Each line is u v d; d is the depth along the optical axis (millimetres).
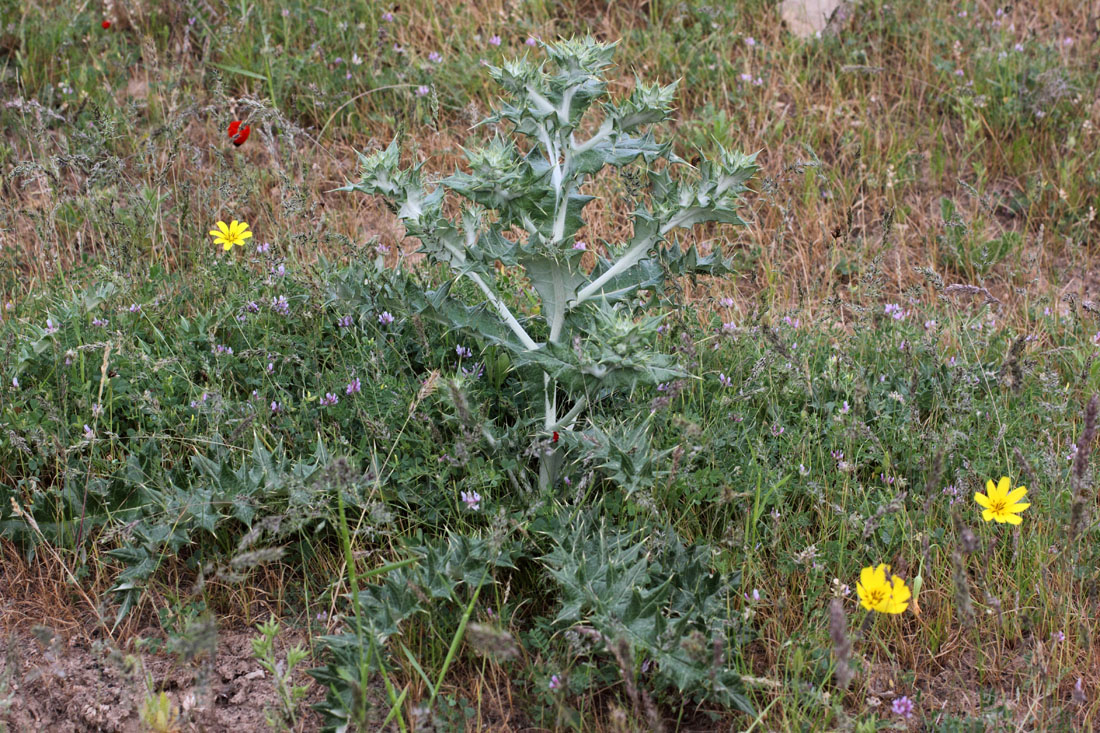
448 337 3674
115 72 5531
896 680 2828
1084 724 2695
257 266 4266
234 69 5355
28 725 2625
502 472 3119
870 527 2809
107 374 3475
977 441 3465
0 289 4227
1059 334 4387
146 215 4430
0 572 3072
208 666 2322
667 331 3891
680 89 5738
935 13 6402
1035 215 5312
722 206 2957
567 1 6180
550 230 3074
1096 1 6621
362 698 2402
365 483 2982
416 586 2615
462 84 5598
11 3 5660
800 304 4629
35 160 4918
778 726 2664
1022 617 2992
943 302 4602
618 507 3125
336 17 5879
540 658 2703
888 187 5168
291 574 3068
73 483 3033
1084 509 2947
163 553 2930
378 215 4988
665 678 2590
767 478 3266
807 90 5789
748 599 2824
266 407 3389
